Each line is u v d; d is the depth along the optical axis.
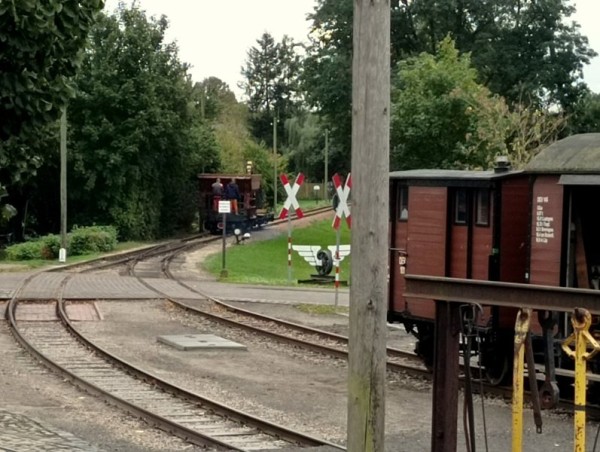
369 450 7.96
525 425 13.64
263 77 156.88
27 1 9.58
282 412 14.89
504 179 16.73
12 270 39.50
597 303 7.08
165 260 46.03
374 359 7.96
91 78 58.03
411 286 7.75
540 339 14.57
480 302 7.44
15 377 17.34
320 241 62.41
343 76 60.97
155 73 59.91
